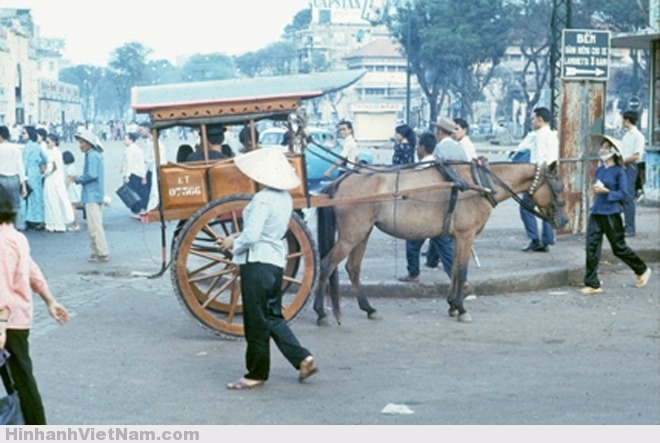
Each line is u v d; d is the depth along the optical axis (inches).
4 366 243.0
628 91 3700.8
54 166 768.3
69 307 459.8
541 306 463.2
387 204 412.2
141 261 613.3
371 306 434.3
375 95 5290.4
